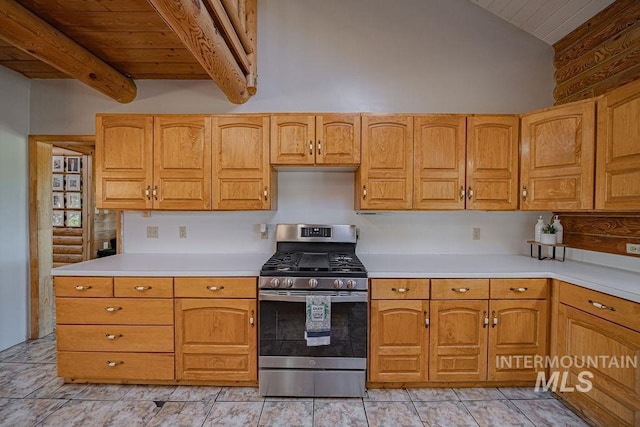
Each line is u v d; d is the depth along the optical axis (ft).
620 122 6.26
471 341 7.05
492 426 6.04
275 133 7.94
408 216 9.21
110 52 7.57
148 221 9.29
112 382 7.30
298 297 6.64
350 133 7.91
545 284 7.02
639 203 5.94
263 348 6.84
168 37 6.93
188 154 8.01
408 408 6.55
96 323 7.07
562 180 7.25
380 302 6.96
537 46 9.18
